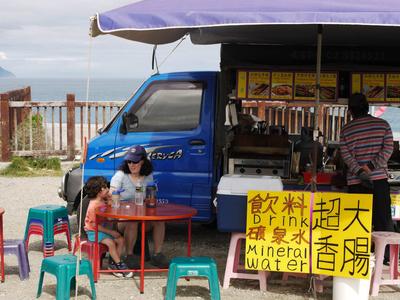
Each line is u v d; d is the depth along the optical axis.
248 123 8.89
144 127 8.84
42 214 8.11
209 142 8.63
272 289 7.04
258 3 6.14
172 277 6.35
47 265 6.53
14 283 7.18
